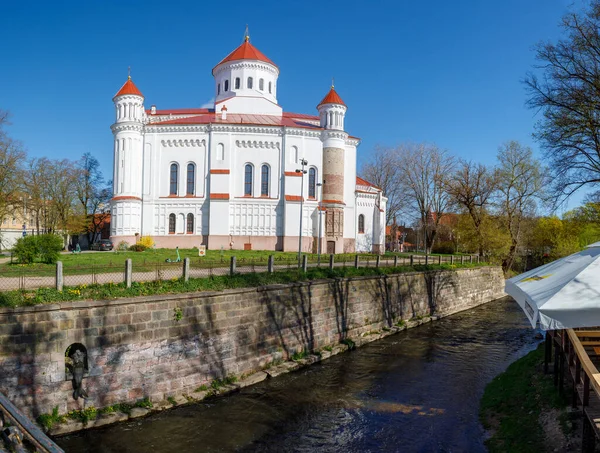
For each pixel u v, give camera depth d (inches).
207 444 507.5
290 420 580.1
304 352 868.0
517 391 617.9
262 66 2519.7
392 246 3321.9
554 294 366.0
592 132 917.2
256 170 2133.4
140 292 622.5
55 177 2466.8
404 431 550.9
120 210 2066.9
